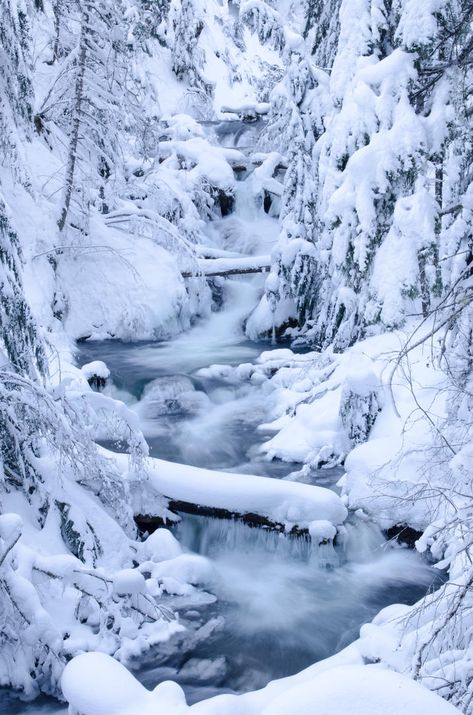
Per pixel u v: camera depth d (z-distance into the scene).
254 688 5.98
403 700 2.44
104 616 6.14
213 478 8.16
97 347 15.11
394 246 9.91
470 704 3.81
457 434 6.50
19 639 5.63
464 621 4.42
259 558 7.90
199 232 18.91
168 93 29.61
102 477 7.18
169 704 3.88
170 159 19.78
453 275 9.09
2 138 6.99
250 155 21.14
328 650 6.42
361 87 10.45
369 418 9.23
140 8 23.47
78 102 15.09
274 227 19.50
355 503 8.20
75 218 15.74
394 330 9.91
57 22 15.58
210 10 36.00
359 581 7.45
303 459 9.79
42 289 14.12
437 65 9.60
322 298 13.91
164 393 12.72
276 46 14.90
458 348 6.35
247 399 12.69
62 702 5.56
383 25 10.84
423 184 9.65
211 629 6.65
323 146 11.97
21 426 6.54
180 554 7.57
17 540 5.60
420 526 7.69
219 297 17.89
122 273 15.90
